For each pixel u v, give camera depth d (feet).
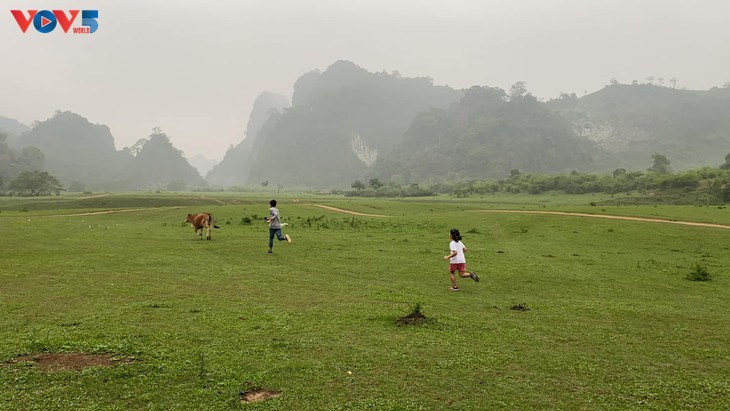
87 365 21.33
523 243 90.53
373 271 53.47
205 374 20.67
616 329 31.12
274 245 75.51
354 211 197.67
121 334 25.94
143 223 124.67
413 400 18.97
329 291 41.11
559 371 22.84
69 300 33.94
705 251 81.97
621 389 20.75
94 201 353.31
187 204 349.00
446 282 48.55
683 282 51.70
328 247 75.46
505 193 614.75
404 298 39.34
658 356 25.61
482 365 23.30
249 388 19.62
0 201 376.27
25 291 36.37
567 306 38.19
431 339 27.37
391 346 25.75
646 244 91.35
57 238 75.56
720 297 43.70
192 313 31.42
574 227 120.06
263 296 37.86
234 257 60.39
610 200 430.20
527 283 49.14
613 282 50.55
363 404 18.43
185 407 17.69
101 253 59.11
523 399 19.43
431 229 118.52
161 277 44.62
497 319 33.09
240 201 391.04
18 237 75.05
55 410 17.03
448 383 20.86
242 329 27.94
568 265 62.39
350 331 28.37
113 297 35.42
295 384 20.18
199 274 47.11
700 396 20.13
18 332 25.64
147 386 19.42
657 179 459.73
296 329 28.35
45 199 399.85
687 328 31.71
